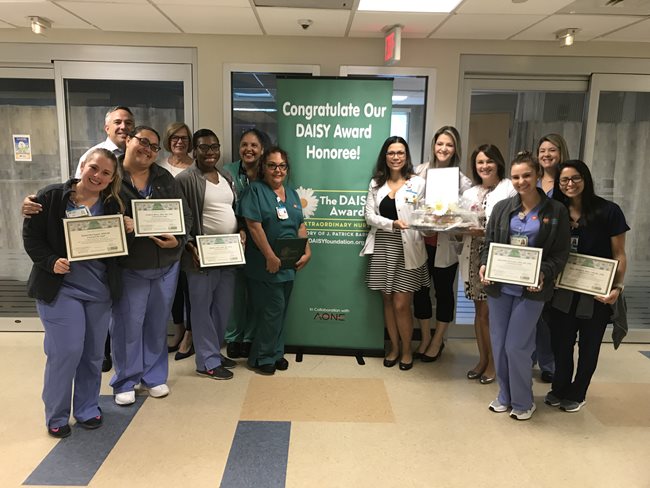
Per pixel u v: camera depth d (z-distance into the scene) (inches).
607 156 156.7
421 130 156.6
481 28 134.0
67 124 151.6
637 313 163.0
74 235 88.0
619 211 102.9
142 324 107.5
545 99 155.2
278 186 124.3
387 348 150.5
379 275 132.8
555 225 98.1
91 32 144.9
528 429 102.5
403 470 87.1
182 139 128.3
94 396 100.1
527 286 98.2
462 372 132.3
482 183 127.6
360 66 147.1
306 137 133.4
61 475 83.6
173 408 108.0
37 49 146.0
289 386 120.6
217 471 85.7
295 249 120.6
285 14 124.0
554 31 136.4
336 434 98.7
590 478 86.0
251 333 139.6
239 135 155.6
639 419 107.9
